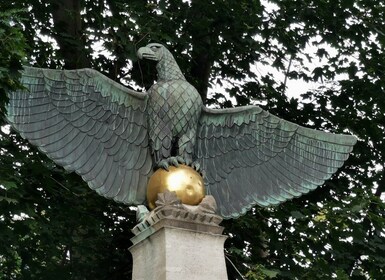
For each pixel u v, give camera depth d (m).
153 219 7.33
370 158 13.30
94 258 11.75
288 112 13.34
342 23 13.53
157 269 7.11
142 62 12.78
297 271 11.38
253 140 8.18
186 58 13.12
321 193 12.53
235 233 11.84
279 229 12.08
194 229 7.27
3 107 7.69
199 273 7.09
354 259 11.87
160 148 7.75
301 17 13.41
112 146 7.75
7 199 9.50
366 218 11.81
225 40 13.02
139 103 7.97
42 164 10.59
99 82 7.79
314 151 8.17
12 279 11.67
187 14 12.74
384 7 13.40
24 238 11.45
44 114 7.49
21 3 11.47
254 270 10.92
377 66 13.68
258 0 12.88
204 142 8.09
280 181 8.12
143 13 12.06
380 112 13.69
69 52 12.27
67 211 11.21
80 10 12.94
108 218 11.92
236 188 8.08
